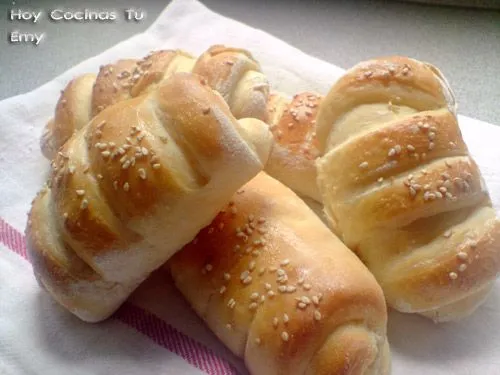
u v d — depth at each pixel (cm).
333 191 26
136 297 27
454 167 25
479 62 42
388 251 26
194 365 25
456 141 26
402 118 26
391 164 25
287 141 30
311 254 24
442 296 25
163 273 28
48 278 25
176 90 24
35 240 25
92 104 31
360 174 25
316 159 29
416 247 25
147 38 40
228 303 24
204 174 23
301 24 45
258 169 24
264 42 39
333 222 27
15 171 33
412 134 25
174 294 27
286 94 37
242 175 24
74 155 25
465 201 25
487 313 27
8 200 31
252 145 24
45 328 26
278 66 38
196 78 25
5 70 41
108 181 23
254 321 23
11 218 30
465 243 25
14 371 25
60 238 25
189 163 23
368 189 25
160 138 23
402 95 27
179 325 26
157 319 26
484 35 44
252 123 25
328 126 28
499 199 31
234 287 24
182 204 23
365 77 27
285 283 23
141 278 26
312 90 37
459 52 43
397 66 27
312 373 22
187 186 23
